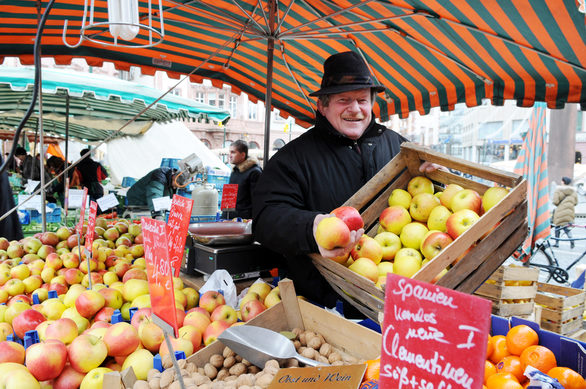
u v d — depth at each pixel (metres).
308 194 2.16
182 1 3.37
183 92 32.28
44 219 3.64
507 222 1.56
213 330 1.68
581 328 2.60
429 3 2.52
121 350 1.54
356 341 1.52
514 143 29.94
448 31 2.93
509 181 1.63
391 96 4.65
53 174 8.20
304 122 5.77
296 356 1.45
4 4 3.15
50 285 2.45
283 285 1.76
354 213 1.64
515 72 3.27
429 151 1.94
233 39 3.71
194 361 1.50
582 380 1.23
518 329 1.44
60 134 12.49
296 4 3.38
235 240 2.49
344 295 1.72
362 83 2.07
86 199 2.88
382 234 1.93
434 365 0.81
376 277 1.67
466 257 1.48
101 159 17.81
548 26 2.36
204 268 2.55
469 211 1.65
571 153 11.95
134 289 2.08
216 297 1.97
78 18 3.45
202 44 4.29
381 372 0.89
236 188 4.69
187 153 13.15
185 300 2.01
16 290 2.38
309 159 2.17
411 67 3.88
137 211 6.42
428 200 1.93
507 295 2.11
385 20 3.05
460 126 32.59
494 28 2.60
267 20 3.46
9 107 7.68
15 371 1.36
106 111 8.52
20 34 3.72
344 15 3.19
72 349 1.45
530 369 1.21
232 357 1.51
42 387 1.43
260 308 1.86
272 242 1.92
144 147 13.30
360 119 2.19
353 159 2.23
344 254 1.59
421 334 0.83
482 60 3.24
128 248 3.04
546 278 6.98
